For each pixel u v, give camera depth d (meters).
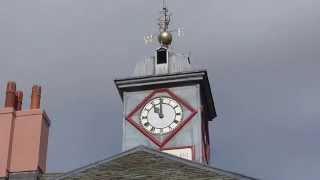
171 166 26.09
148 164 26.31
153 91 42.34
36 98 30.42
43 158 29.09
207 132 44.47
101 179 25.89
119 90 42.75
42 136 29.23
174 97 41.91
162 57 43.88
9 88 30.36
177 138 40.59
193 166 25.95
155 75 42.38
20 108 30.28
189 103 41.56
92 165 26.41
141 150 26.86
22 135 28.97
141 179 25.69
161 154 26.61
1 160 28.16
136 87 42.47
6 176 27.89
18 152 28.56
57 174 28.20
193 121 40.91
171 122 41.19
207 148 43.78
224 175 25.31
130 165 26.34
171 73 42.31
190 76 42.06
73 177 26.16
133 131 41.38
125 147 40.84
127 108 42.16
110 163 26.47
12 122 29.20
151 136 40.94
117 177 25.89
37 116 29.42
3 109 29.44
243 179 25.08
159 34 44.88
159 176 25.70
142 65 43.75
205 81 42.16
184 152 39.97
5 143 28.56
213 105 44.38
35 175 27.95
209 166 25.66
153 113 41.69
